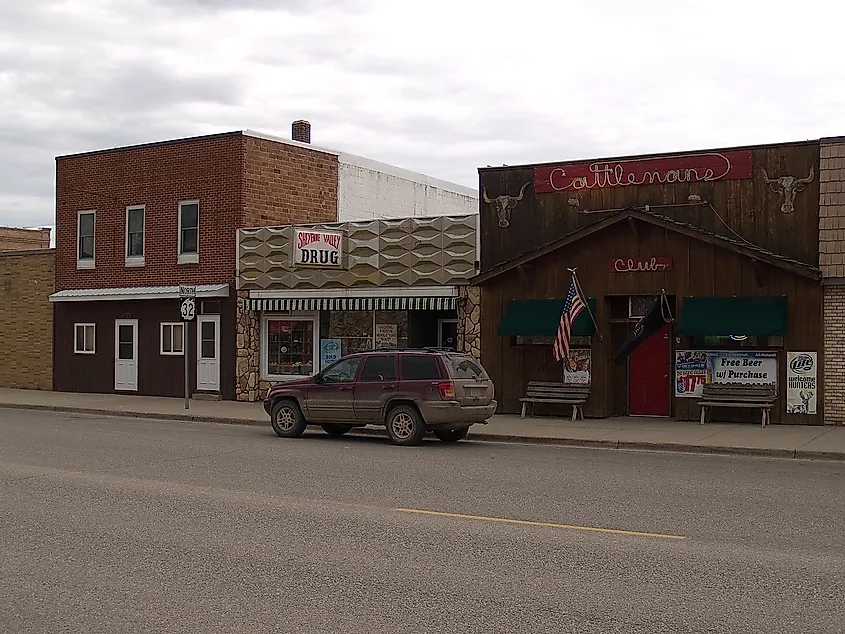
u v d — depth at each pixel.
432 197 36.50
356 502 11.26
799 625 6.52
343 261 25.50
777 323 19.31
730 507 10.98
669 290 20.75
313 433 19.77
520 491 12.09
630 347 20.52
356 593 7.36
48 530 9.71
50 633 6.50
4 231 55.72
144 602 7.18
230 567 8.18
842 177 19.30
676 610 6.87
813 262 19.59
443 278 23.80
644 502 11.30
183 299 24.72
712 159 20.53
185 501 11.30
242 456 15.62
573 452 16.70
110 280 30.47
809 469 14.50
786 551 8.71
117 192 30.31
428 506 10.99
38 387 32.41
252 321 27.33
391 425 17.59
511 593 7.33
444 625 6.56
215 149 28.11
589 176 21.89
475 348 23.19
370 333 25.52
